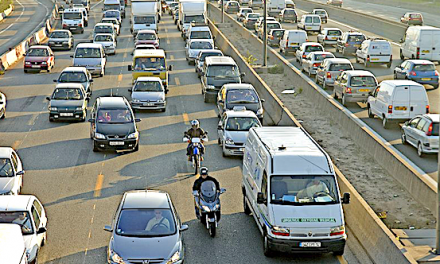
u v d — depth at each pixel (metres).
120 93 47.44
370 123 37.66
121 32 86.19
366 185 26.94
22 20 108.38
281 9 108.75
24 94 47.56
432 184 24.48
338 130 36.84
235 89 38.34
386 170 28.66
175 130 37.09
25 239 18.38
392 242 17.80
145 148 33.19
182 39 78.88
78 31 85.81
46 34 84.56
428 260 17.95
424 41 56.59
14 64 61.88
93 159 31.09
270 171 19.97
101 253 19.80
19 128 37.56
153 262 17.19
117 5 101.69
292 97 47.22
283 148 20.91
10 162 24.98
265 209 19.53
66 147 33.31
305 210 19.05
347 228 21.69
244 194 23.62
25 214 19.17
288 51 67.00
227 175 28.41
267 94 42.81
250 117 32.38
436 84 47.19
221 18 97.38
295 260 19.22
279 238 18.59
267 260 19.20
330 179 19.89
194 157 28.34
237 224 22.39
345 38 64.19
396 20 93.75
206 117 40.31
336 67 48.16
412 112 35.69
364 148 32.09
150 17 79.19
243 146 30.81
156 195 19.78
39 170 29.20
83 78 44.62
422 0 118.62
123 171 29.00
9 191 23.58
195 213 22.70
